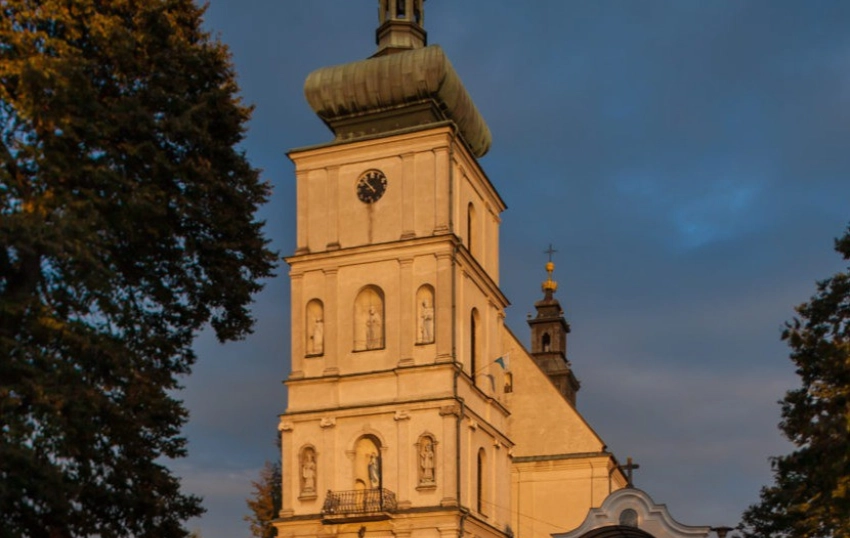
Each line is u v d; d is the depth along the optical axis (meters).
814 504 43.22
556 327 104.75
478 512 64.06
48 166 33.53
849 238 45.50
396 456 61.84
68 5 35.41
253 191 39.66
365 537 61.41
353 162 66.50
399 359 62.97
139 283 37.59
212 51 38.91
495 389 69.25
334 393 64.12
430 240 63.28
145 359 36.03
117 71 36.41
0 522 32.66
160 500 36.34
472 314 67.31
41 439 31.34
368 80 66.56
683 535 63.16
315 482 63.16
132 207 34.66
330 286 65.38
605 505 64.75
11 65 33.44
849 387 42.56
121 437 35.59
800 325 45.66
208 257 38.66
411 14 70.75
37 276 33.59
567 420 76.56
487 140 72.75
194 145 37.47
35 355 31.64
